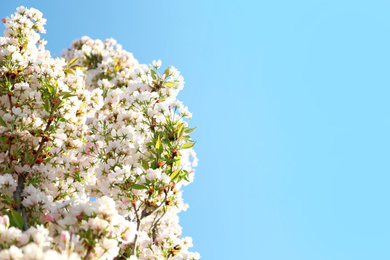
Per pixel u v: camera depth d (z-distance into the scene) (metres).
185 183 4.84
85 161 4.45
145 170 4.12
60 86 4.06
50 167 3.98
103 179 4.08
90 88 7.97
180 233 5.22
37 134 3.75
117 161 4.22
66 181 4.28
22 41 4.78
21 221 2.70
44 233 2.35
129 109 5.00
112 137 4.47
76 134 4.41
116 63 8.05
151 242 4.09
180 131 4.40
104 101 5.17
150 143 4.37
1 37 4.67
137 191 3.96
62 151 4.18
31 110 3.93
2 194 3.23
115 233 2.66
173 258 4.24
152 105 4.85
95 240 2.42
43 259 1.84
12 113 3.88
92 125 5.29
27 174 3.64
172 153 4.34
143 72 5.43
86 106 4.66
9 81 4.20
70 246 2.39
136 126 4.65
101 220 2.48
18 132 3.67
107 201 2.61
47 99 3.83
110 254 2.46
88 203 2.65
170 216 4.90
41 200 3.05
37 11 5.09
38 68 4.38
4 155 3.63
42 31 5.13
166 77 5.33
